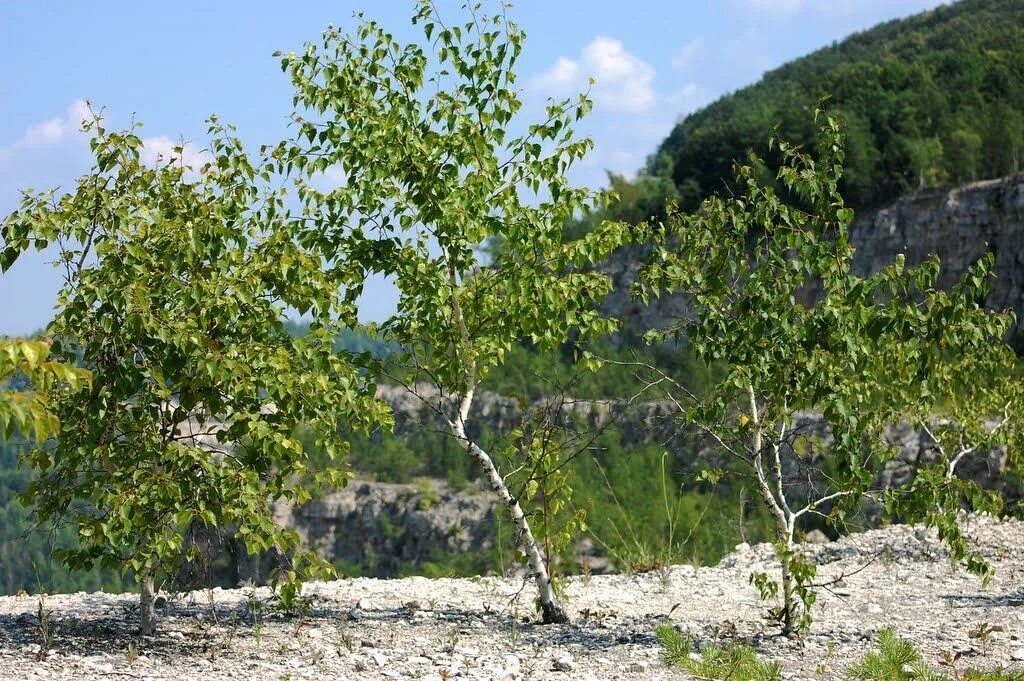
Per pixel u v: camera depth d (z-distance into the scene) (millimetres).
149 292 9352
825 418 9727
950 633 10117
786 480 10531
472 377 11422
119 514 9078
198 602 12438
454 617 11781
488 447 11547
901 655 6008
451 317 11547
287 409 9812
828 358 9578
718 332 10055
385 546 71250
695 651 9789
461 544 66875
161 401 9766
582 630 10969
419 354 11781
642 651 9852
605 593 13867
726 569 15359
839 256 9703
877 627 10547
